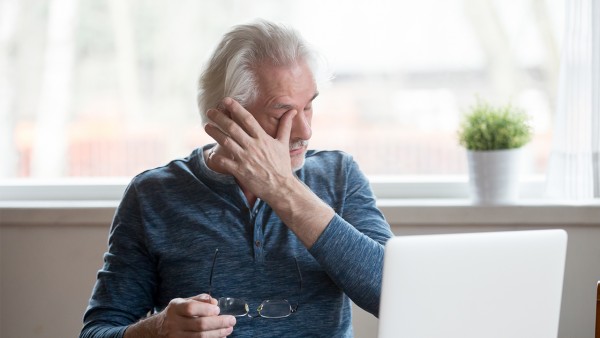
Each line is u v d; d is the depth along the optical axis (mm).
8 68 2889
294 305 1649
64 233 2494
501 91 2805
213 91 1664
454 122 2801
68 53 2941
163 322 1472
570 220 2344
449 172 2785
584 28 2359
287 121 1593
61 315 2518
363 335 2449
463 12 2812
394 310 1206
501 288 1277
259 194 1573
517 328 1303
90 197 2648
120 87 2938
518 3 2791
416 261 1203
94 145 2922
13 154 2871
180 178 1746
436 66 2822
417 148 2820
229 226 1692
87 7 2945
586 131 2381
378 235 1729
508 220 2357
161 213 1720
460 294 1243
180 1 2941
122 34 2951
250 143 1562
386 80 2832
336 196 1767
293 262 1672
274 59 1604
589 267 2371
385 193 2598
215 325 1430
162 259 1704
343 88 2846
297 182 1577
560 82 2410
